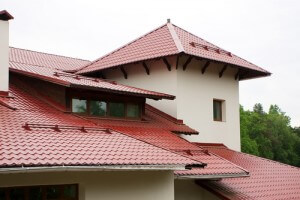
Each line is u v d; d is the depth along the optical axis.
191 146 16.44
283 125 83.62
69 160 9.99
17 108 13.52
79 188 11.20
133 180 12.31
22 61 20.97
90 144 11.70
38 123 12.43
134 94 16.73
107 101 16.41
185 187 16.59
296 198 17.72
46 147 10.46
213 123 21.28
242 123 63.66
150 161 11.71
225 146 21.83
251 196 16.41
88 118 15.57
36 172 10.06
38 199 10.45
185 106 19.91
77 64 24.03
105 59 22.23
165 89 19.98
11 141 10.30
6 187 9.83
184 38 21.73
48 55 23.77
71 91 15.23
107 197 11.60
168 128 17.94
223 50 22.48
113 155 11.30
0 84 14.17
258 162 20.77
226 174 15.18
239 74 23.22
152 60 20.02
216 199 16.84
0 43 14.15
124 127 16.06
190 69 20.38
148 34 23.08
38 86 16.23
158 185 12.98
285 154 80.56
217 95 21.69
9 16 14.23
